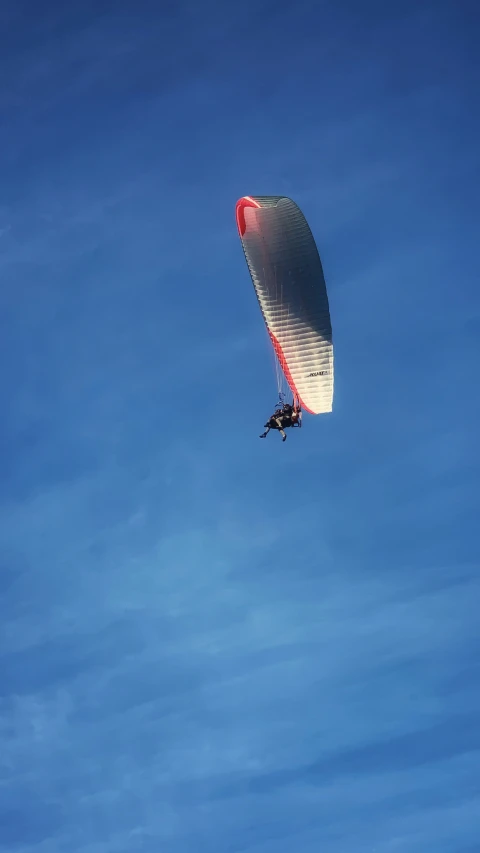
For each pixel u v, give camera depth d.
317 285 64.88
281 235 64.56
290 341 65.69
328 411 65.25
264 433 65.62
